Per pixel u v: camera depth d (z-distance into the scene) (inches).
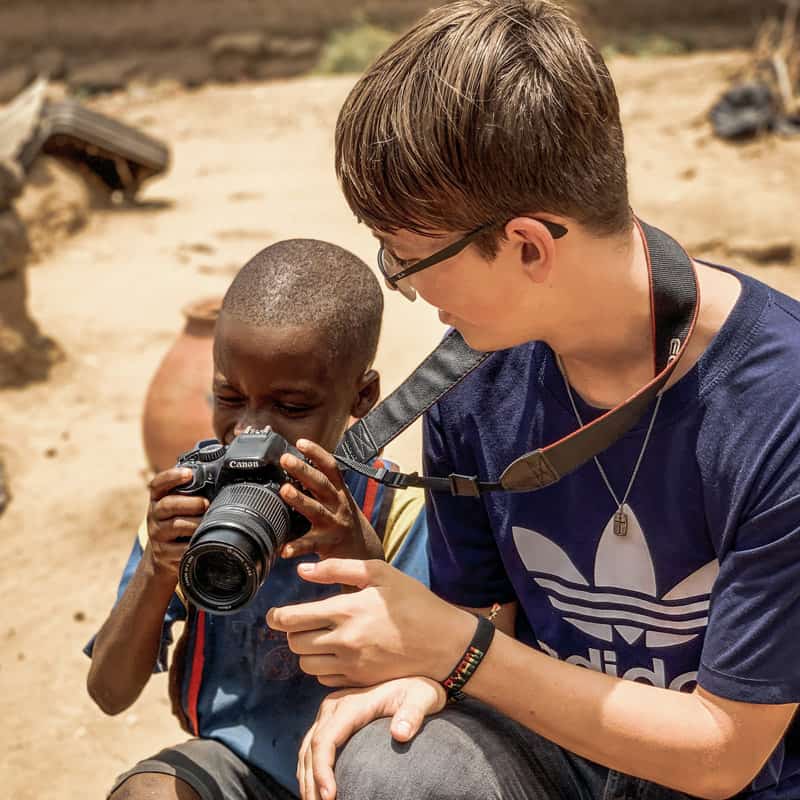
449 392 77.5
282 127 515.5
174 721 129.2
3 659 142.3
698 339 66.6
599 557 72.2
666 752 67.0
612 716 67.7
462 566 80.7
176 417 167.6
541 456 67.2
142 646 76.5
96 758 123.3
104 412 221.1
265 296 75.7
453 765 67.1
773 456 63.8
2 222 230.8
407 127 60.4
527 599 77.3
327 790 66.7
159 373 171.2
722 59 519.8
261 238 336.8
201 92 642.2
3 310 234.5
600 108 61.6
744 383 65.0
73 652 143.8
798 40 453.1
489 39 60.5
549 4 63.7
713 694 66.5
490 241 62.3
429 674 69.6
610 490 69.9
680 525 68.6
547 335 68.2
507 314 65.7
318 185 399.5
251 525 63.8
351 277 79.7
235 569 63.6
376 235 65.9
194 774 74.7
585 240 63.5
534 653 70.2
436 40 61.4
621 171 63.6
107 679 78.7
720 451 65.6
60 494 186.7
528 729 76.1
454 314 66.6
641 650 73.2
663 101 447.2
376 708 69.0
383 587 69.7
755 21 684.1
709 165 364.2
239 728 80.1
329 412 77.4
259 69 689.6
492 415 76.0
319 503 69.1
